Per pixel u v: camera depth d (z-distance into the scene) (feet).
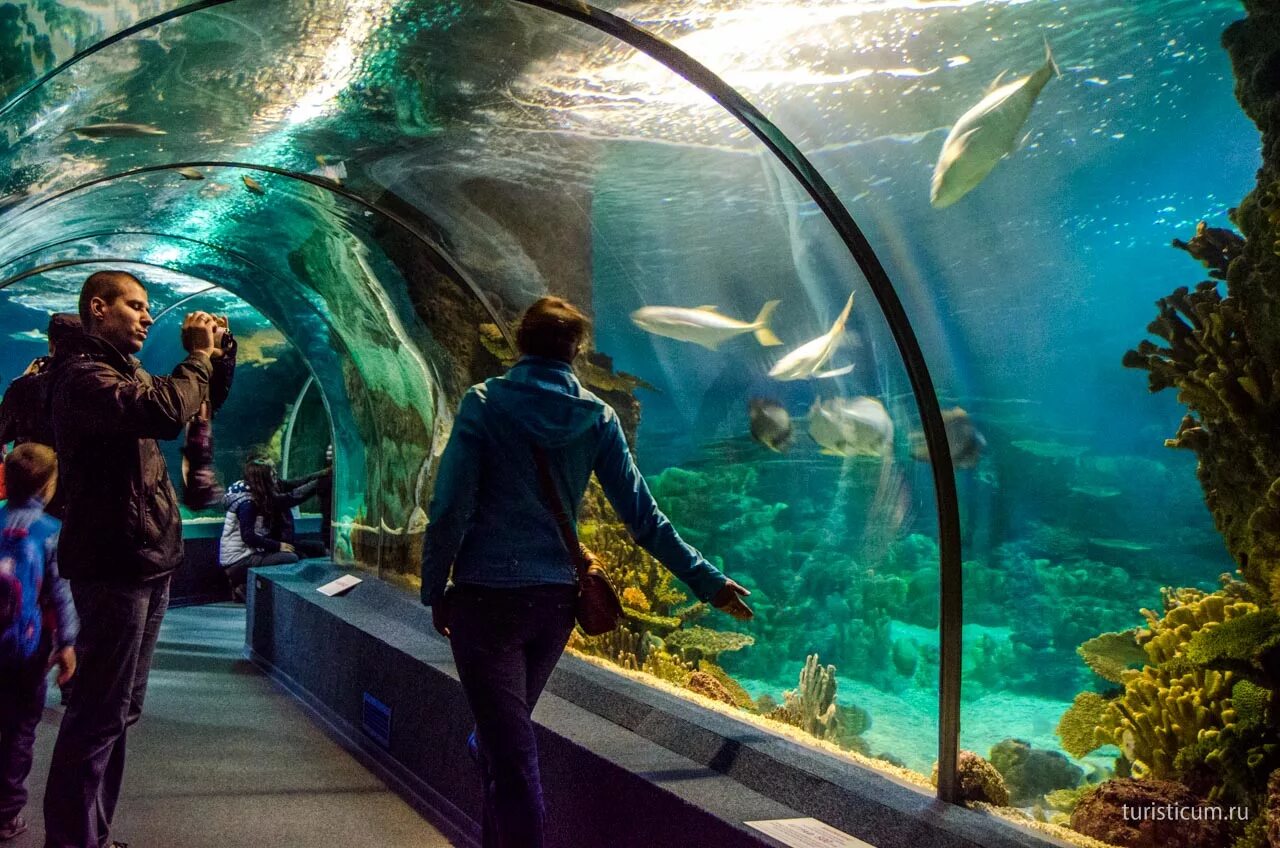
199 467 12.13
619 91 12.39
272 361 39.01
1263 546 6.72
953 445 26.55
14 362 43.62
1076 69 24.26
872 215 25.22
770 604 20.27
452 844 11.32
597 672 12.35
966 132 11.24
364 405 22.17
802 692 11.50
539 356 8.17
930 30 13.19
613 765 8.67
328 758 15.02
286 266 20.33
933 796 7.69
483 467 7.92
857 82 14.82
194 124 12.58
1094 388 56.80
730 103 9.22
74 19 8.04
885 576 19.48
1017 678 20.70
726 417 29.99
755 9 10.25
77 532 8.71
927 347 31.07
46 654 10.39
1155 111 31.17
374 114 12.50
